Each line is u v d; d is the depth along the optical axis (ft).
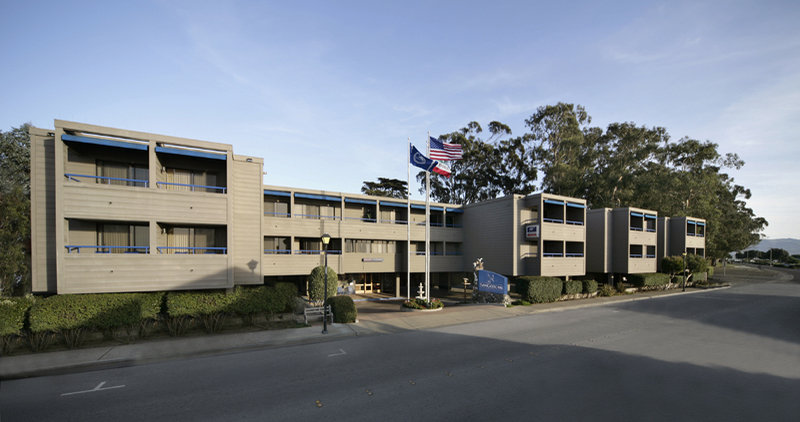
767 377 29.43
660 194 132.16
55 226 43.80
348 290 99.35
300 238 87.40
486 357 35.29
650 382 28.17
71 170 47.93
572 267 87.15
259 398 25.46
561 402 24.31
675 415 22.24
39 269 43.88
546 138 149.38
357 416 22.47
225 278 50.21
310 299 69.26
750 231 206.69
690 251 124.16
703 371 30.91
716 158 146.20
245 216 57.06
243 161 57.36
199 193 49.42
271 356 35.96
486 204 94.17
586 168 144.36
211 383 28.48
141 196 46.21
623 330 48.01
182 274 47.78
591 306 70.64
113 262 44.55
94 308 40.68
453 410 23.17
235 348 38.88
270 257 76.23
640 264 100.83
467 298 90.89
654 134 139.95
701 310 65.57
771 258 289.12
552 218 92.07
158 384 28.37
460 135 151.64
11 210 52.85
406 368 31.96
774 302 76.28
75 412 23.39
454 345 39.99
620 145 144.56
